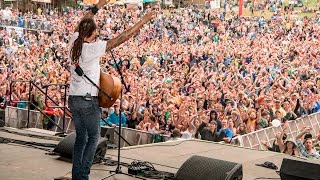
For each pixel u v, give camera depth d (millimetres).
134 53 25031
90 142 4605
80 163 4645
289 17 40781
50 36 32688
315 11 45312
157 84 16156
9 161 6215
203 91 13844
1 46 27516
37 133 8969
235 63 21672
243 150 8000
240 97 12727
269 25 37406
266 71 18422
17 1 44000
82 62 4355
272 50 25781
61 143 6488
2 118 9867
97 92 4480
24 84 14984
